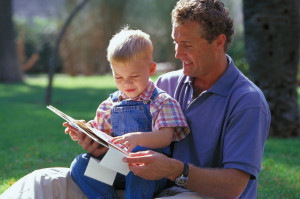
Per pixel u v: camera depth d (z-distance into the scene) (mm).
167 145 2453
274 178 4703
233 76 2500
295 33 7117
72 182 2533
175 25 2449
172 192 2479
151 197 2430
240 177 2283
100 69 23344
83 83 18438
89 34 22109
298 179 4695
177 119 2473
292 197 4066
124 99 2674
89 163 2359
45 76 24391
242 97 2377
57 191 2479
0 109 10281
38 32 27203
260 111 2352
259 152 2334
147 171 2193
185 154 2533
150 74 2641
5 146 6105
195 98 2643
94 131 2260
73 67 22766
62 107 10711
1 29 19016
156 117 2521
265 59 7109
